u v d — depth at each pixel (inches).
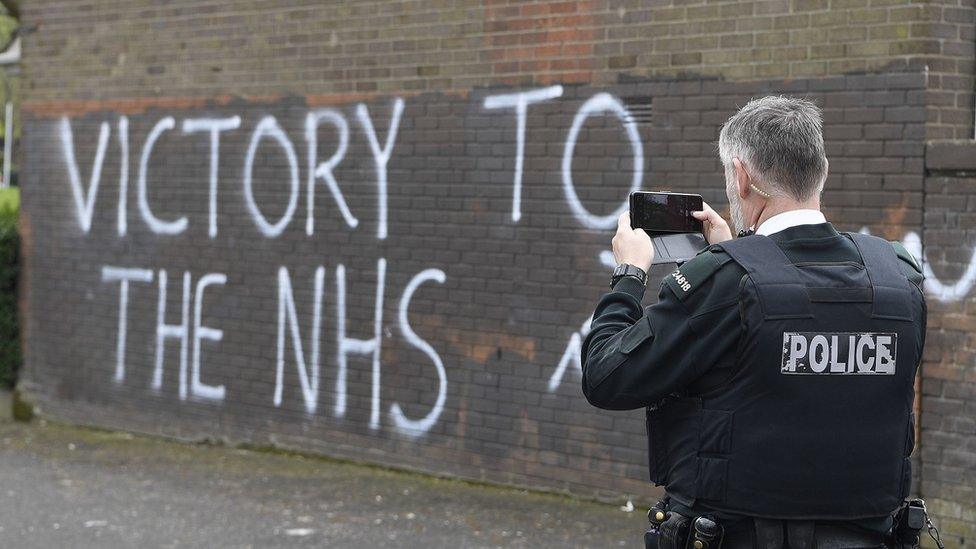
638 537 244.4
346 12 303.1
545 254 273.9
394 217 297.4
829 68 235.1
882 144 229.6
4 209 407.8
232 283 327.6
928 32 225.3
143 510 265.4
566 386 272.2
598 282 266.4
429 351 293.3
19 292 374.0
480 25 281.6
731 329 97.1
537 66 273.6
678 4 253.4
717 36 248.7
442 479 292.0
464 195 285.9
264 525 253.6
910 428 102.5
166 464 312.0
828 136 235.3
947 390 226.4
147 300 345.1
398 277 297.6
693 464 99.5
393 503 271.7
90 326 358.0
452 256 288.4
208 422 334.0
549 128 272.2
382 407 301.9
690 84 252.2
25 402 372.5
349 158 304.3
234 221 326.3
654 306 100.7
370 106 300.0
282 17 314.3
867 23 230.7
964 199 222.4
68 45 359.3
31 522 254.8
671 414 101.9
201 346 334.3
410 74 293.3
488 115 281.3
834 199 235.0
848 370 97.0
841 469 96.7
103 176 353.1
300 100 312.0
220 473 301.4
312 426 314.8
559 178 271.3
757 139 102.0
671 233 114.0
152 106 341.4
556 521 256.1
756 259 98.5
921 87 225.3
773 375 96.1
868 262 100.5
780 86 240.8
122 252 350.0
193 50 332.2
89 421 359.3
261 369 322.7
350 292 305.7
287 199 315.6
